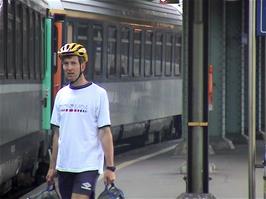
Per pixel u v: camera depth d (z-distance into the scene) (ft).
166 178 100.83
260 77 156.56
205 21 73.41
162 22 157.38
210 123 135.03
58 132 54.08
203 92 73.56
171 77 165.17
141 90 147.13
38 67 101.35
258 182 94.94
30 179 109.09
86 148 52.49
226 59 146.72
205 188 74.13
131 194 86.94
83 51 53.06
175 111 169.68
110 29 133.08
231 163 115.14
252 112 64.08
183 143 133.08
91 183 52.44
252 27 63.57
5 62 75.51
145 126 150.82
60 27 117.29
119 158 130.41
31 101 94.79
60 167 53.11
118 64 136.15
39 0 102.06
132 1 144.56
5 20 75.51
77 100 52.70
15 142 82.07
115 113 134.51
